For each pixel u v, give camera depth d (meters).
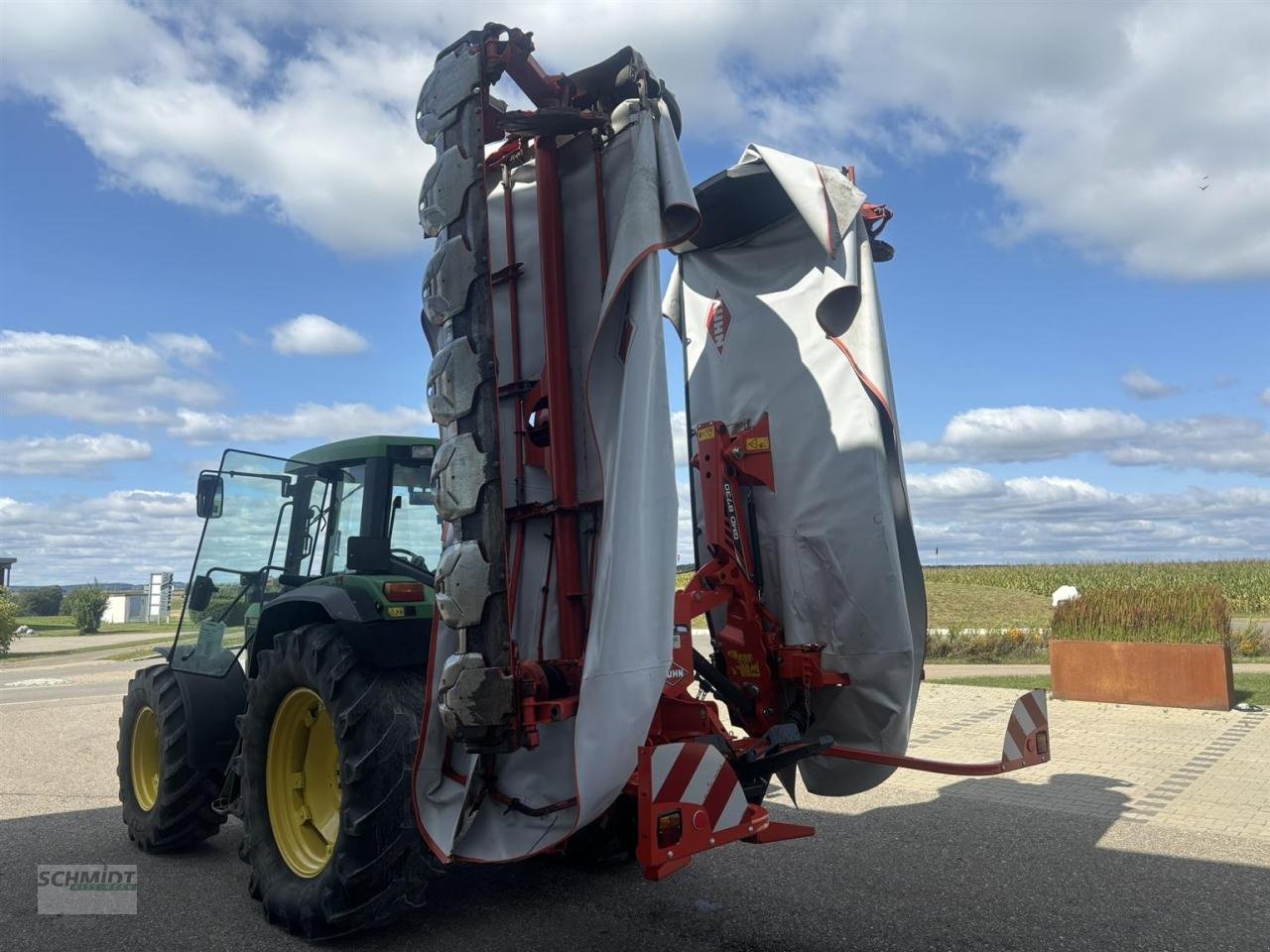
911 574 3.93
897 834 4.90
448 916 3.77
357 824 3.36
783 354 4.28
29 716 10.85
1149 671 8.98
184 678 4.75
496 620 2.79
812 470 4.13
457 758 2.96
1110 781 5.98
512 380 3.40
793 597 4.17
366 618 3.58
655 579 2.81
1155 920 3.58
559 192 3.36
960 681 10.93
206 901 4.03
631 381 2.80
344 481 4.83
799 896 3.95
